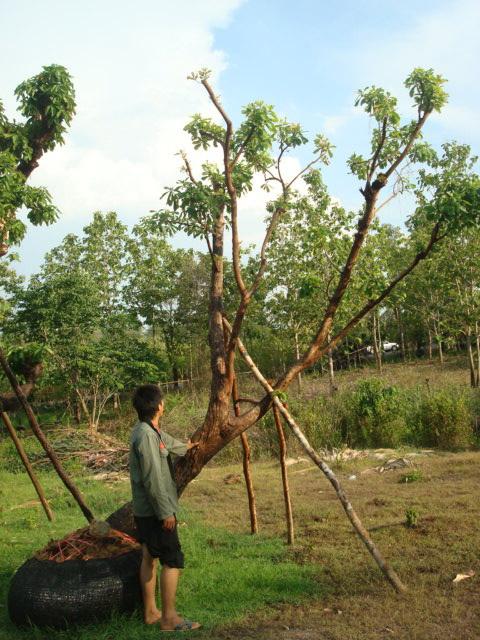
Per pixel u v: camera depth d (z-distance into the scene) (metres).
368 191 5.93
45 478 13.23
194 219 6.17
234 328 5.96
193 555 6.73
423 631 4.55
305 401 15.85
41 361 6.36
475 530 6.88
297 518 8.14
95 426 19.00
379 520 7.66
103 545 5.26
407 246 23.33
